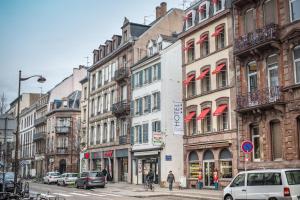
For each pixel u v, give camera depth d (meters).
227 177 31.47
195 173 35.53
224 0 32.53
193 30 36.22
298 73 25.19
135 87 45.75
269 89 26.61
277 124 26.73
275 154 26.75
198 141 34.91
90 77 60.38
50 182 51.88
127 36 48.84
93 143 57.09
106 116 53.19
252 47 27.75
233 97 30.91
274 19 27.22
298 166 24.33
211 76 33.81
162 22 48.72
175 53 41.12
